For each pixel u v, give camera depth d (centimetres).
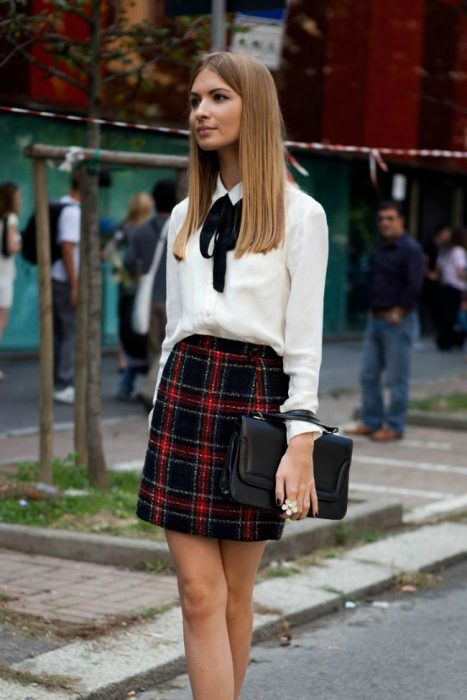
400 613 643
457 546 772
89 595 607
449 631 612
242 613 413
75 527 710
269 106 390
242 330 384
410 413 1335
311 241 384
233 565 407
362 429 1235
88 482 809
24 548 684
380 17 2055
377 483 995
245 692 515
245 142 387
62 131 1612
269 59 855
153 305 1259
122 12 825
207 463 388
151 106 1553
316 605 627
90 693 483
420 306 2520
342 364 1897
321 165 2139
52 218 1291
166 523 393
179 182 807
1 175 1569
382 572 700
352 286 2283
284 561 703
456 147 2244
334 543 752
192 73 398
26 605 584
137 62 1193
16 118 1563
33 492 754
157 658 525
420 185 2469
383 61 2080
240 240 384
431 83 2191
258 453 375
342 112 2014
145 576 649
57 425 1177
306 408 381
